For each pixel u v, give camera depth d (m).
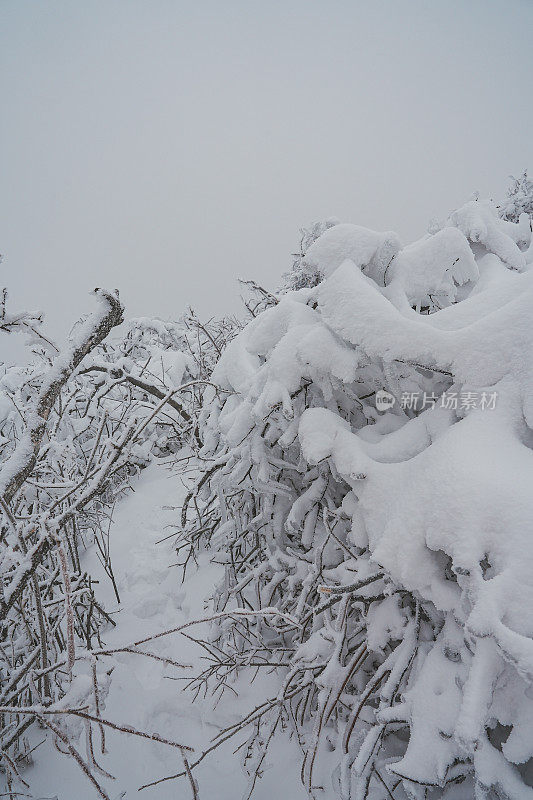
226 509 2.85
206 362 5.54
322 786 1.82
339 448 1.87
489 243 2.39
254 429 2.30
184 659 2.73
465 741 1.16
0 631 2.06
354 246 2.05
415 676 1.59
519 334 1.71
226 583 2.76
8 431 3.58
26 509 2.06
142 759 2.10
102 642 2.93
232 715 2.28
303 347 1.94
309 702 2.06
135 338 6.59
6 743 1.72
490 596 1.23
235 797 1.90
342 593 1.74
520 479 1.40
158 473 5.23
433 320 1.94
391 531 1.53
